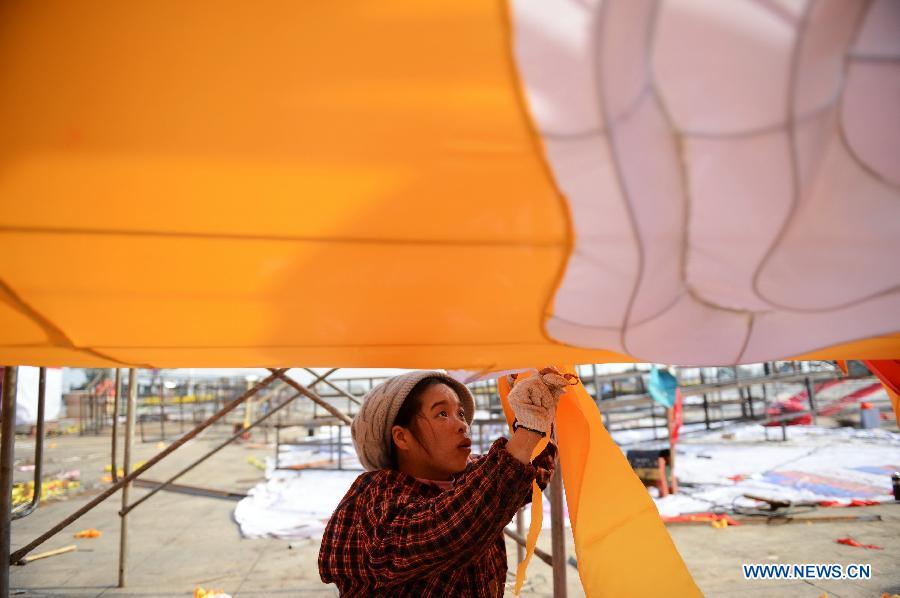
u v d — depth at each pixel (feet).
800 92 1.95
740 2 1.87
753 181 2.10
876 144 2.03
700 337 2.79
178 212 2.14
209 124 1.94
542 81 1.93
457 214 2.22
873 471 22.34
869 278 2.41
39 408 10.80
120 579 13.43
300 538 16.96
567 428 4.99
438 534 3.54
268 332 2.96
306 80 1.91
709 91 1.95
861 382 41.29
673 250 2.35
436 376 5.17
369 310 2.73
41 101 1.86
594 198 2.17
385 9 1.86
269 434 48.57
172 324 2.81
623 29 1.88
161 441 44.96
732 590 11.76
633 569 4.48
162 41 1.84
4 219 2.10
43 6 1.77
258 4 1.84
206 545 16.56
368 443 4.95
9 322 2.71
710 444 30.94
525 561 5.12
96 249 2.27
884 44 1.90
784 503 17.87
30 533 18.04
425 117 1.97
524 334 2.97
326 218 2.21
